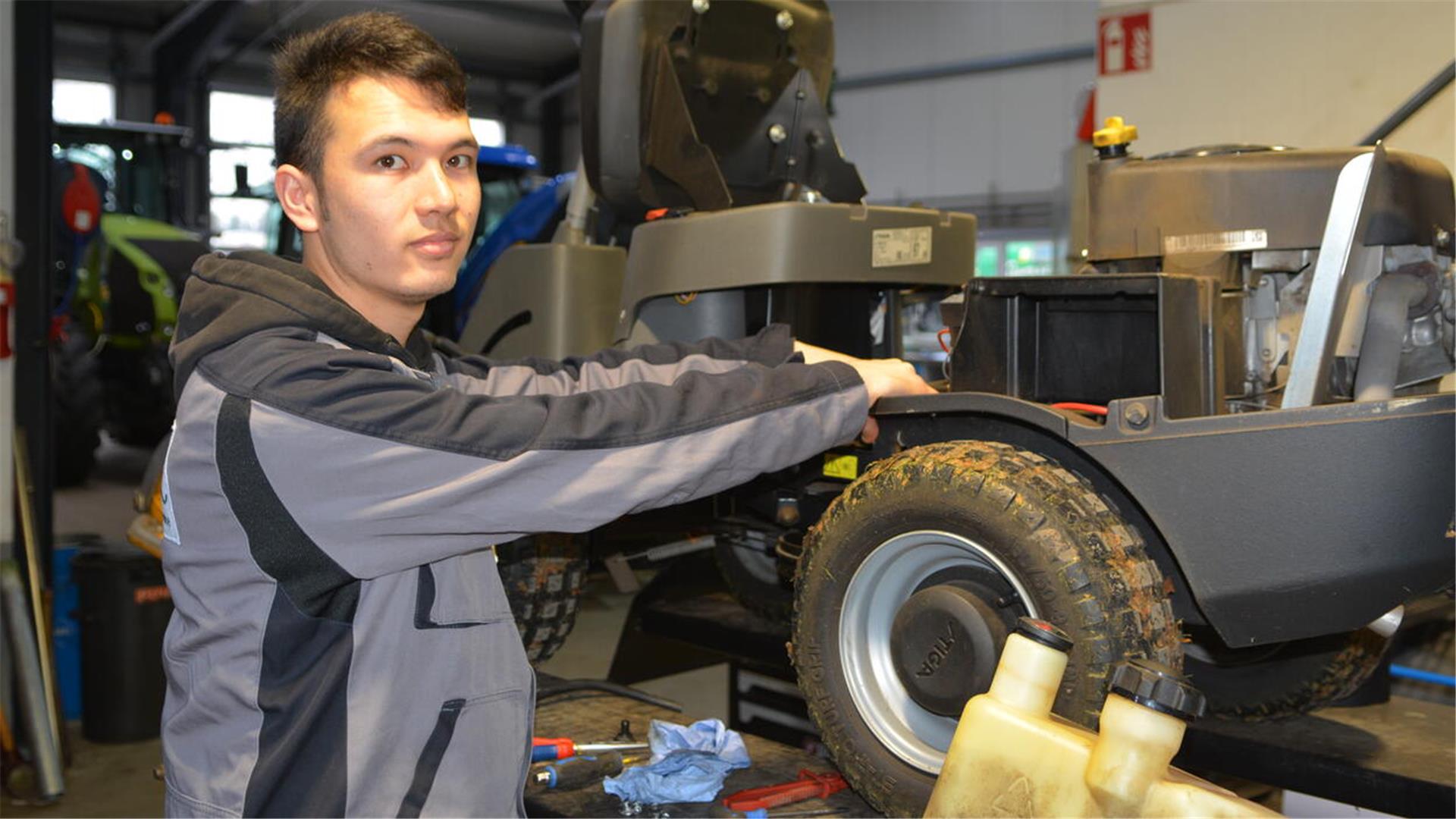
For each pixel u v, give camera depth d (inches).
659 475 43.5
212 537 41.6
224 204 494.9
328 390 40.6
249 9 533.6
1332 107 141.6
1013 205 509.0
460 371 57.2
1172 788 41.7
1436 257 63.2
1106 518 51.2
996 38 513.7
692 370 49.7
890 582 57.6
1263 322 67.4
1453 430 48.7
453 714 43.9
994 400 54.9
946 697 52.4
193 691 43.4
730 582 96.4
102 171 321.4
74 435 303.1
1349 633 69.1
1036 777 44.2
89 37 574.9
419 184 44.3
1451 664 98.3
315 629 42.1
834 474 66.2
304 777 41.7
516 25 590.9
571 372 59.7
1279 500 48.8
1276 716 74.4
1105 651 48.6
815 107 90.4
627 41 82.7
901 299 88.6
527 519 42.4
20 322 136.0
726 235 76.2
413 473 40.9
